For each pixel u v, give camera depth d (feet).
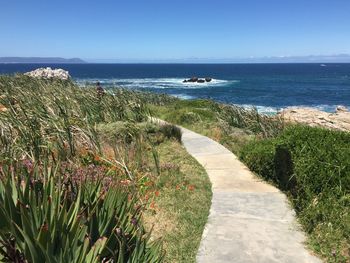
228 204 25.44
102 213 14.38
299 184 25.13
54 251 12.21
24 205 12.73
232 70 627.46
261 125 50.06
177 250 19.30
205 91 212.64
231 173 32.78
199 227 21.98
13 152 27.50
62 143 30.32
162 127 47.26
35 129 31.55
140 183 27.94
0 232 12.16
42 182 15.72
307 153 27.40
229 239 20.36
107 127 41.01
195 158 38.17
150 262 14.10
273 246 19.62
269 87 253.65
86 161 29.78
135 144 36.91
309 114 89.66
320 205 22.59
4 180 14.53
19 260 12.14
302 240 20.27
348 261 18.01
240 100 174.70
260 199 26.35
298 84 288.92
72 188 16.07
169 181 29.68
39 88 60.80
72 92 53.88
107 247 13.12
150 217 23.04
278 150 29.43
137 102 53.21
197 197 26.84
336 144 28.86
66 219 12.62
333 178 24.34
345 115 87.56
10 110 35.83
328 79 359.87
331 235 20.04
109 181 23.29
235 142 47.98
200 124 59.72
